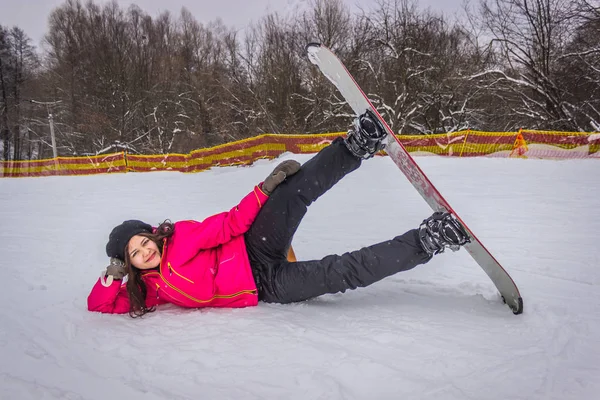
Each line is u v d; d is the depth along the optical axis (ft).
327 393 4.95
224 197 27.48
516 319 7.04
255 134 93.76
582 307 7.35
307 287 7.74
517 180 29.32
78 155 117.29
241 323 7.22
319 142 56.29
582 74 64.34
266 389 5.09
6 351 6.26
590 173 32.45
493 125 76.02
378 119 7.75
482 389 4.93
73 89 126.11
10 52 136.77
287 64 92.43
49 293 9.32
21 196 33.40
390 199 23.08
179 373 5.58
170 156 72.69
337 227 16.60
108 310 8.01
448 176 32.60
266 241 7.97
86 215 22.30
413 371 5.40
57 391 5.10
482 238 13.73
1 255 13.32
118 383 5.35
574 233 13.87
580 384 4.91
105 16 131.64
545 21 63.52
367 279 7.56
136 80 121.70
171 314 7.95
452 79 71.26
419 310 7.63
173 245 7.94
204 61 125.90
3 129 128.67
